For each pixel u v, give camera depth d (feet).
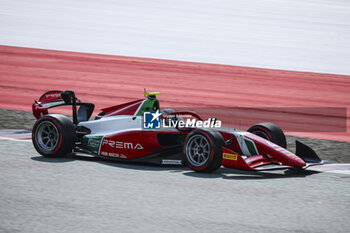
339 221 63.46
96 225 59.26
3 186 75.25
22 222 59.62
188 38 457.27
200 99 204.64
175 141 96.99
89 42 396.37
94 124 101.96
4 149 103.14
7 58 287.89
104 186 77.36
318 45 452.76
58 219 61.05
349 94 235.40
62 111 166.40
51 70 257.14
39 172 84.94
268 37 488.85
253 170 83.51
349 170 95.30
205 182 81.35
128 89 218.38
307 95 227.61
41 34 423.23
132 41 418.51
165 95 209.15
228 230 58.85
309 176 88.53
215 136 86.17
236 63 330.13
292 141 129.49
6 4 629.51
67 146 95.71
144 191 75.05
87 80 234.99
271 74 288.71
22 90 206.28
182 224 60.54
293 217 64.54
